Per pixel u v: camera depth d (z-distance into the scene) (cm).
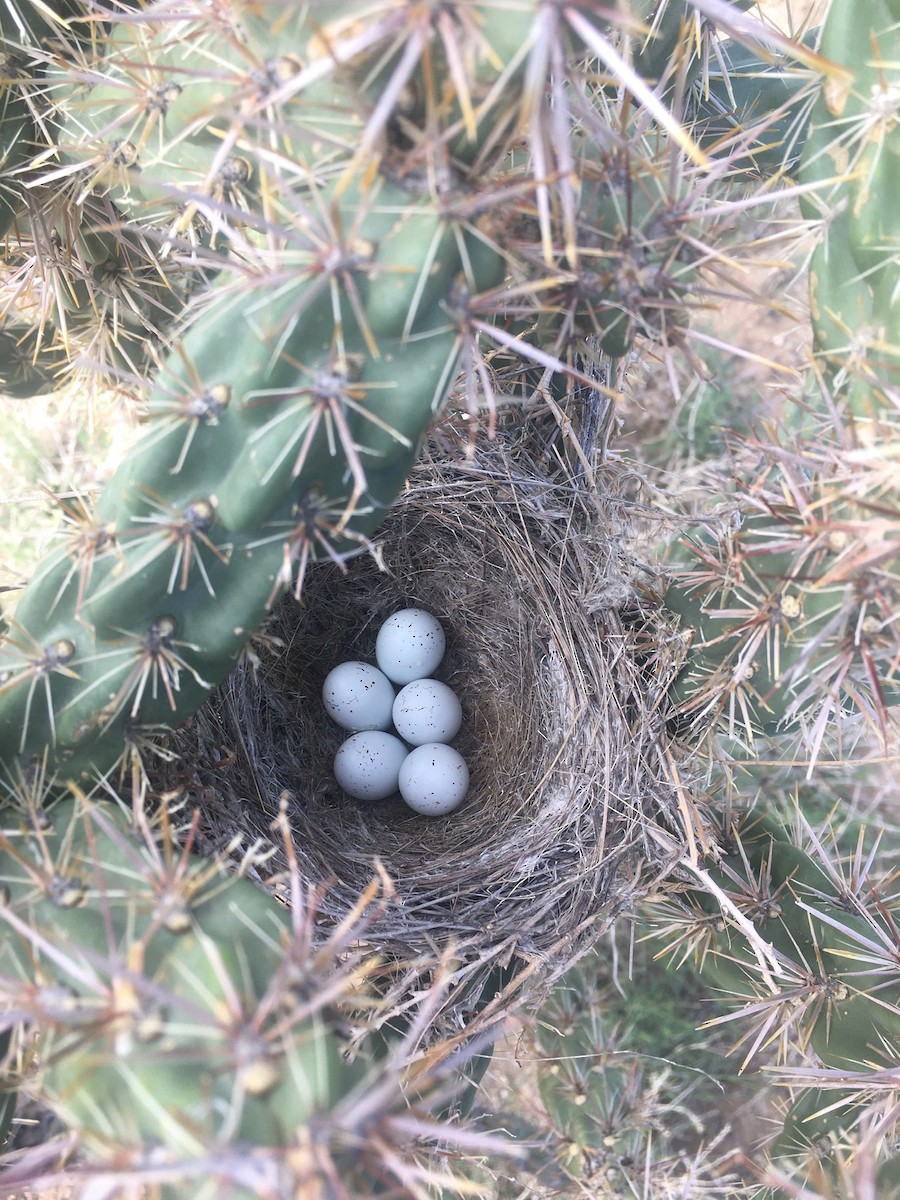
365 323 10
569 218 9
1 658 12
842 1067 15
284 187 10
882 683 14
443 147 9
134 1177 7
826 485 12
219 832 15
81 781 12
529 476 18
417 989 15
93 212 15
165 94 12
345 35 9
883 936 14
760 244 13
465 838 19
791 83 17
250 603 12
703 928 17
